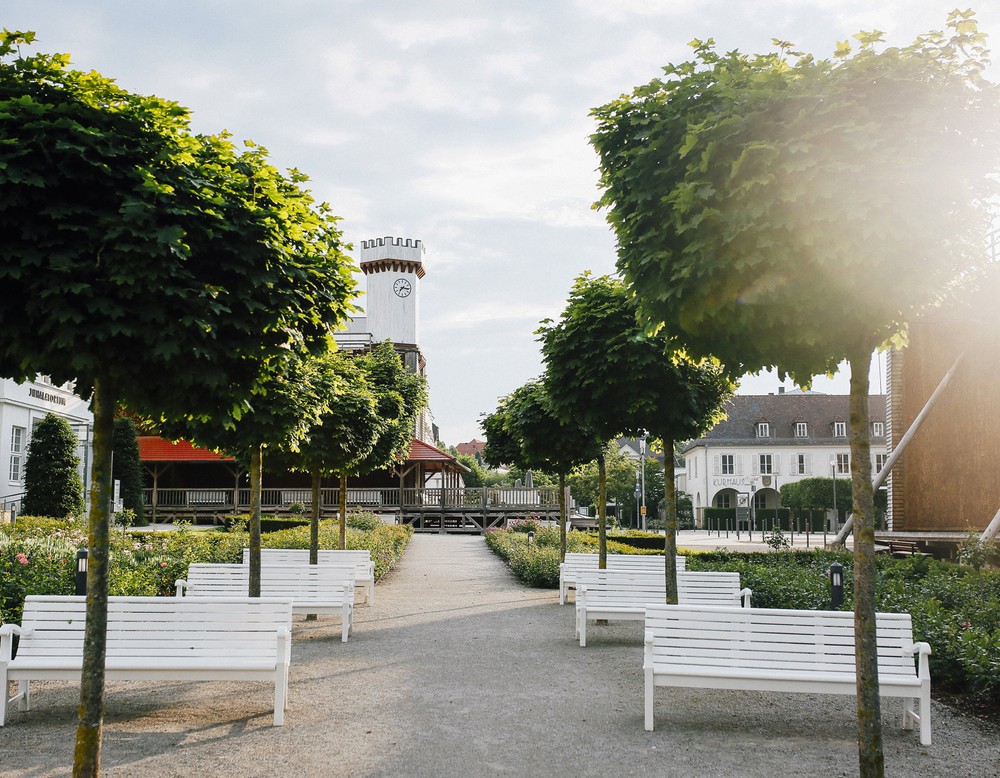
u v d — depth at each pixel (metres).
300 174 5.54
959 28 4.47
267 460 12.89
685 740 5.87
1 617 8.11
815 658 6.31
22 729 5.98
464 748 5.62
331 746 5.64
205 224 4.48
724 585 10.70
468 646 9.52
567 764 5.31
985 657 6.91
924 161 4.20
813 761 5.42
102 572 4.47
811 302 4.49
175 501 36.06
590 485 57.25
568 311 9.69
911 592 10.58
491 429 19.44
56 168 4.06
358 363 21.36
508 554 20.86
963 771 5.31
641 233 5.14
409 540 28.03
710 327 5.00
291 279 4.86
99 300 4.02
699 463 68.50
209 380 4.53
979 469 20.88
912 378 24.22
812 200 4.18
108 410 4.54
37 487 25.73
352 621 11.51
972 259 4.69
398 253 54.00
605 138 5.48
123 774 5.04
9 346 4.20
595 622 11.43
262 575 10.47
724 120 4.62
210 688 7.36
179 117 4.56
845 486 56.62
